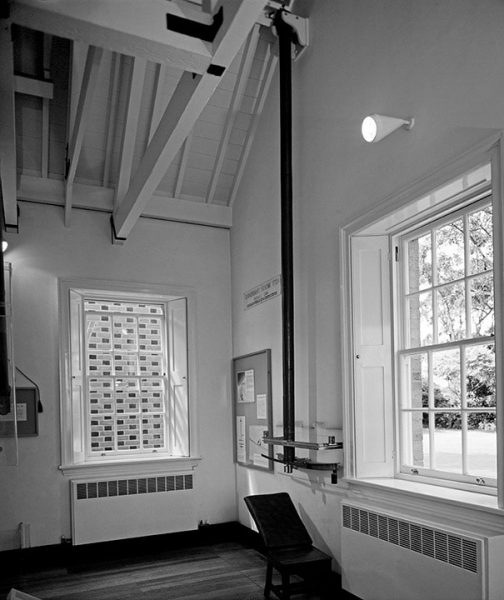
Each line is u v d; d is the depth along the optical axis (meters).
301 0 4.84
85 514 5.18
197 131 5.64
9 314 3.08
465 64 3.04
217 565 4.84
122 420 5.77
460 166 3.04
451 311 3.49
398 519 3.25
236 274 6.08
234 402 5.97
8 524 4.96
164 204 5.91
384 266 4.02
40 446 5.14
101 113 5.27
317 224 4.48
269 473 5.14
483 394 3.18
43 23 2.45
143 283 5.80
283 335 4.61
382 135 3.38
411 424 3.77
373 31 3.85
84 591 4.25
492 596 2.63
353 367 3.96
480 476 3.15
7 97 2.94
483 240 3.25
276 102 5.27
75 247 5.54
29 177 5.36
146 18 2.59
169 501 5.53
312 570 3.71
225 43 2.65
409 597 3.14
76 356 5.41
